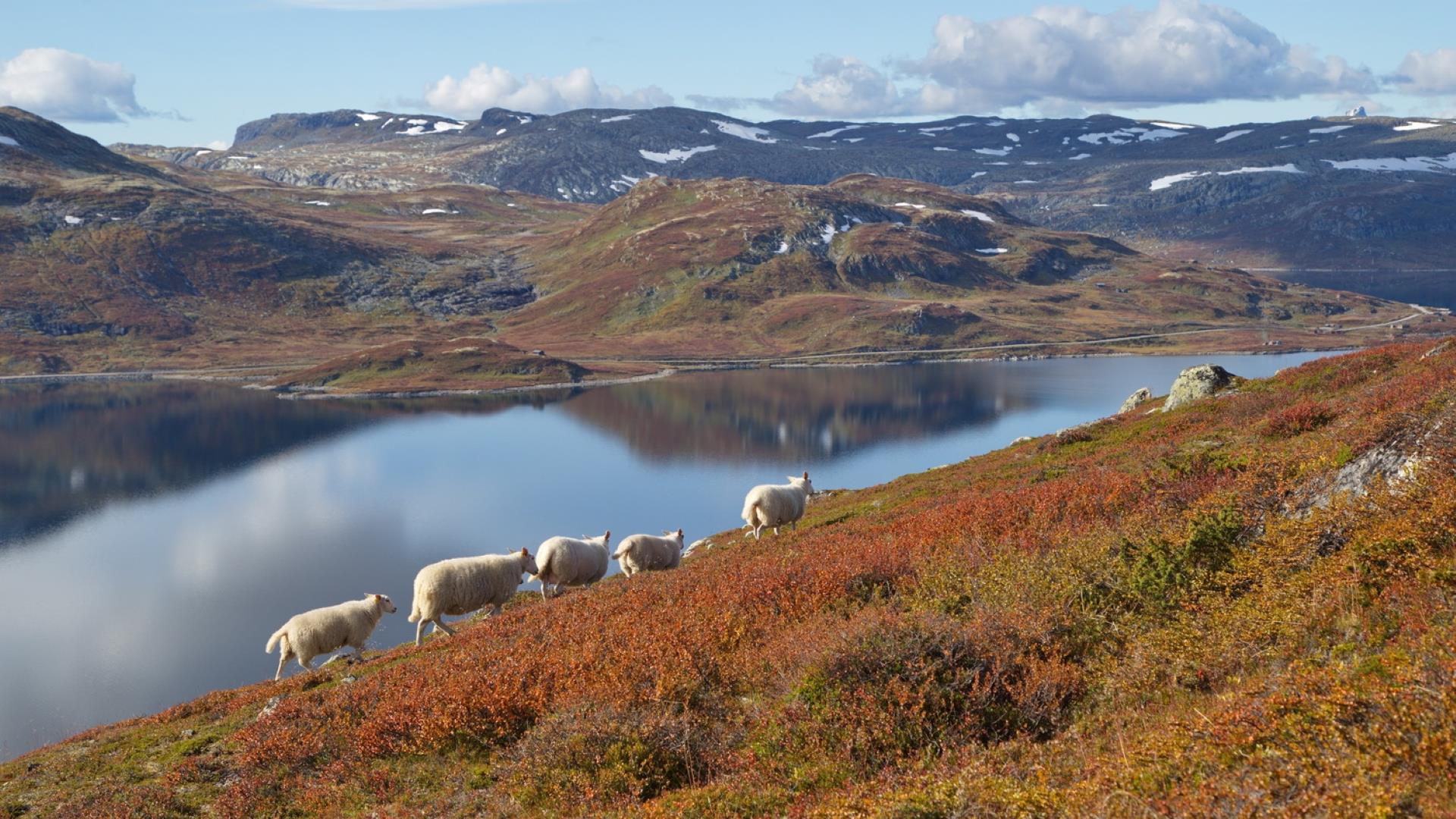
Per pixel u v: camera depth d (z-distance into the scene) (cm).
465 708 1165
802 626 1245
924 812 648
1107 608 1078
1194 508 1358
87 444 15975
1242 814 521
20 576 9169
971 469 3512
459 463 14775
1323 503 1212
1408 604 767
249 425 17975
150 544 10375
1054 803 614
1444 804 479
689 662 1138
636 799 877
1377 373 2820
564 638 1462
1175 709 764
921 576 1369
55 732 5853
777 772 857
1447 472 1030
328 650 2167
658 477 13675
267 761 1221
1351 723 589
